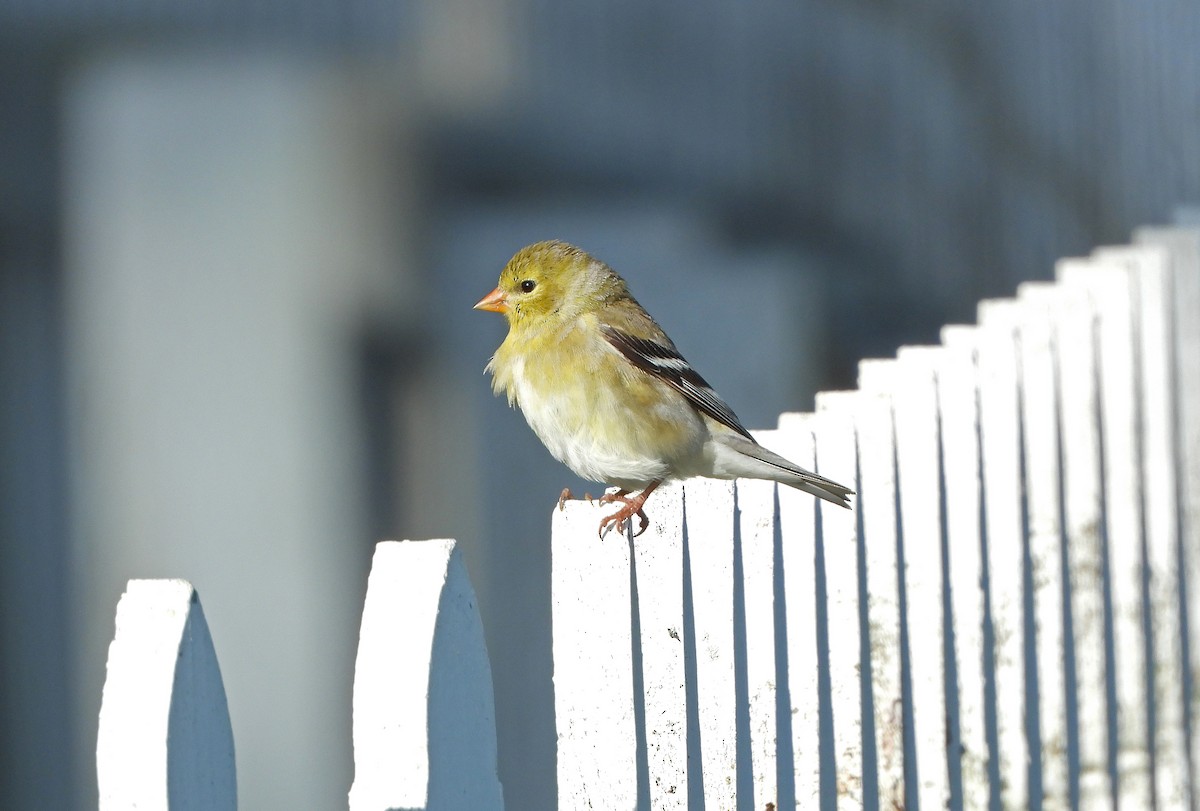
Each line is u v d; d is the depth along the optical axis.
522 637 14.21
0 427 13.45
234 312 13.60
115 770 3.54
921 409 6.00
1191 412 8.00
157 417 13.62
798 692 5.35
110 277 13.57
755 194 15.10
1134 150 17.64
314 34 13.65
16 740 13.49
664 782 4.70
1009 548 6.46
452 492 14.05
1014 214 16.80
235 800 3.77
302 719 13.64
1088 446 6.98
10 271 13.50
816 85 15.38
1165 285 7.65
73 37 13.36
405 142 13.87
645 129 14.59
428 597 3.86
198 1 13.52
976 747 6.20
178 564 13.62
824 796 5.87
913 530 5.98
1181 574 8.04
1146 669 7.53
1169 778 7.60
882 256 15.78
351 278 13.73
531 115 14.13
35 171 13.41
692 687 4.88
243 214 13.58
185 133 13.52
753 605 5.09
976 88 16.52
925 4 16.08
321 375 13.69
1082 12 17.28
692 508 4.86
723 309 15.05
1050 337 6.76
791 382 15.16
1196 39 17.95
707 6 14.80
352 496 13.77
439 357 14.04
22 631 13.52
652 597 4.73
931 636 5.97
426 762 3.76
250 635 13.62
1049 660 6.70
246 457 13.62
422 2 13.88
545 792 14.21
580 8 14.30
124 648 3.61
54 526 13.58
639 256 14.77
